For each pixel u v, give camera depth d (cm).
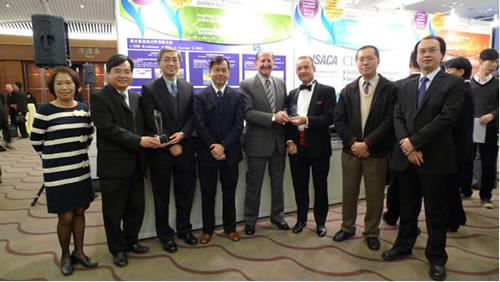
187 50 275
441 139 186
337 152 324
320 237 252
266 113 244
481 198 328
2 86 1033
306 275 196
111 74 203
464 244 238
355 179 239
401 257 218
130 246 230
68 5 704
